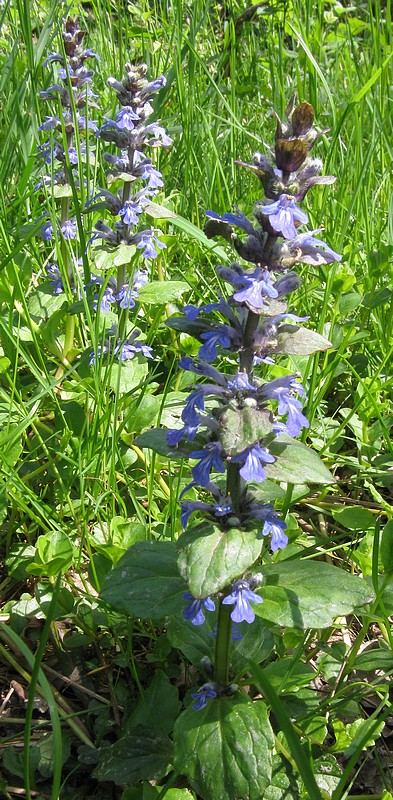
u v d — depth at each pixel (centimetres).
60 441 32
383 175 50
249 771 20
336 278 37
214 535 19
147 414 33
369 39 70
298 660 24
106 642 27
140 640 27
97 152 43
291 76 63
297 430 19
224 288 40
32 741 24
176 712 24
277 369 34
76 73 42
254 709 21
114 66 56
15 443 30
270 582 21
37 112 48
